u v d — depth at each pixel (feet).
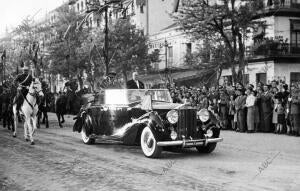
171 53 132.16
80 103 71.20
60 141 47.39
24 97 44.50
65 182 26.16
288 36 96.17
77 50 126.93
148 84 118.83
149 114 35.60
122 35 121.39
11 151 39.32
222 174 27.91
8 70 142.20
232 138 49.49
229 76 96.12
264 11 88.84
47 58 132.77
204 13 73.67
